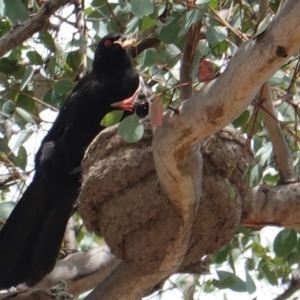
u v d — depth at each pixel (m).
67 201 9.59
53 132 9.95
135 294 7.94
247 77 6.02
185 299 11.33
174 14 8.64
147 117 7.38
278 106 9.27
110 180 7.17
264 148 9.00
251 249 12.27
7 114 9.61
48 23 10.69
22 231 9.44
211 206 7.17
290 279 12.68
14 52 11.15
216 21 8.37
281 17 5.69
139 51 11.05
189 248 7.53
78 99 9.80
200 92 6.42
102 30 10.70
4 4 9.04
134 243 7.23
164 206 7.02
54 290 8.49
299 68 8.85
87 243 13.79
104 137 7.42
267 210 8.70
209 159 7.18
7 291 9.22
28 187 9.62
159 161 6.72
